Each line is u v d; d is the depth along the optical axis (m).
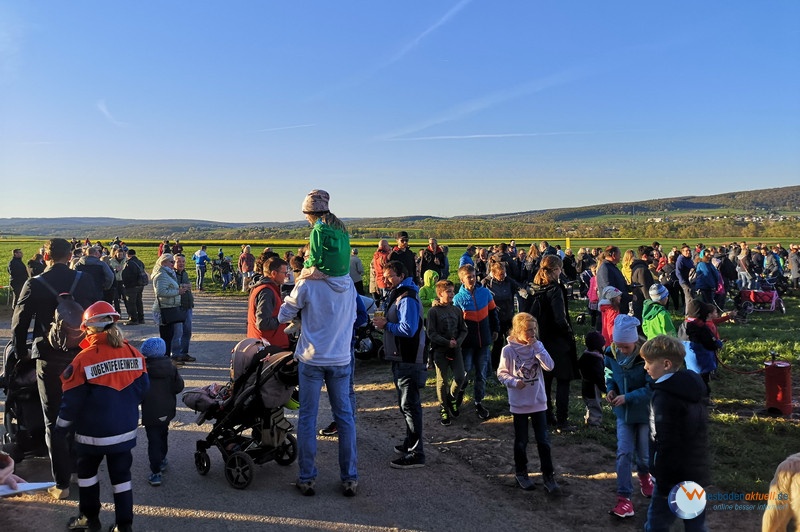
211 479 5.52
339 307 5.14
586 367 6.75
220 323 16.12
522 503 5.16
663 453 3.71
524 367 5.37
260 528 4.53
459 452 6.35
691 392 3.67
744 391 8.56
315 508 4.92
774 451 6.21
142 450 6.27
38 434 5.61
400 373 5.88
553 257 6.89
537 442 5.37
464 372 7.21
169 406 5.45
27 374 5.53
